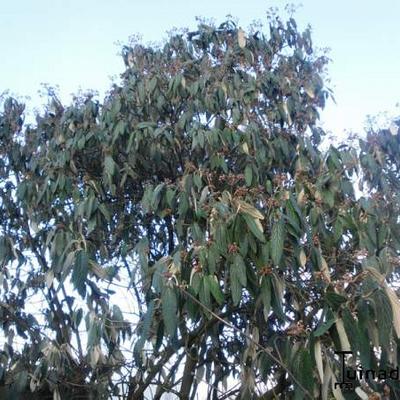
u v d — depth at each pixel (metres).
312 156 4.54
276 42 5.38
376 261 3.73
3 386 4.51
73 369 4.54
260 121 4.80
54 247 4.13
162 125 4.70
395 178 4.46
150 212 4.48
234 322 4.35
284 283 3.60
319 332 3.09
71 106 4.92
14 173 5.36
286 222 3.49
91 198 4.29
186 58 5.14
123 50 5.34
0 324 4.81
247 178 4.22
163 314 3.33
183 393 4.64
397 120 4.62
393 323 3.10
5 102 5.55
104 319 3.90
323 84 5.18
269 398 4.09
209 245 3.45
